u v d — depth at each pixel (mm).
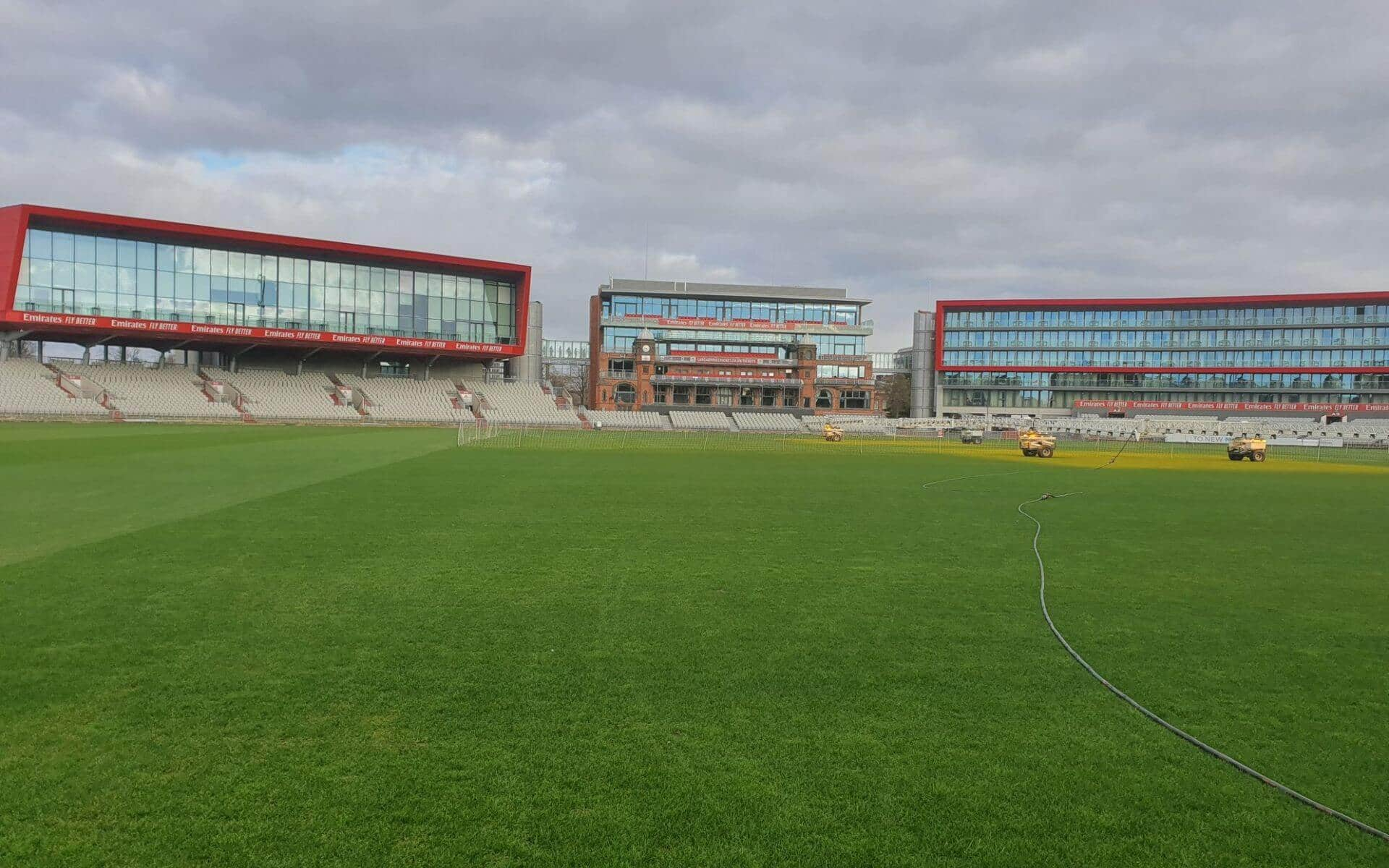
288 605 9688
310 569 11758
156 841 4648
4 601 9688
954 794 5332
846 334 112250
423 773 5473
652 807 5078
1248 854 4727
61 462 28750
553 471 30594
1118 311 112750
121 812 4941
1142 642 8805
